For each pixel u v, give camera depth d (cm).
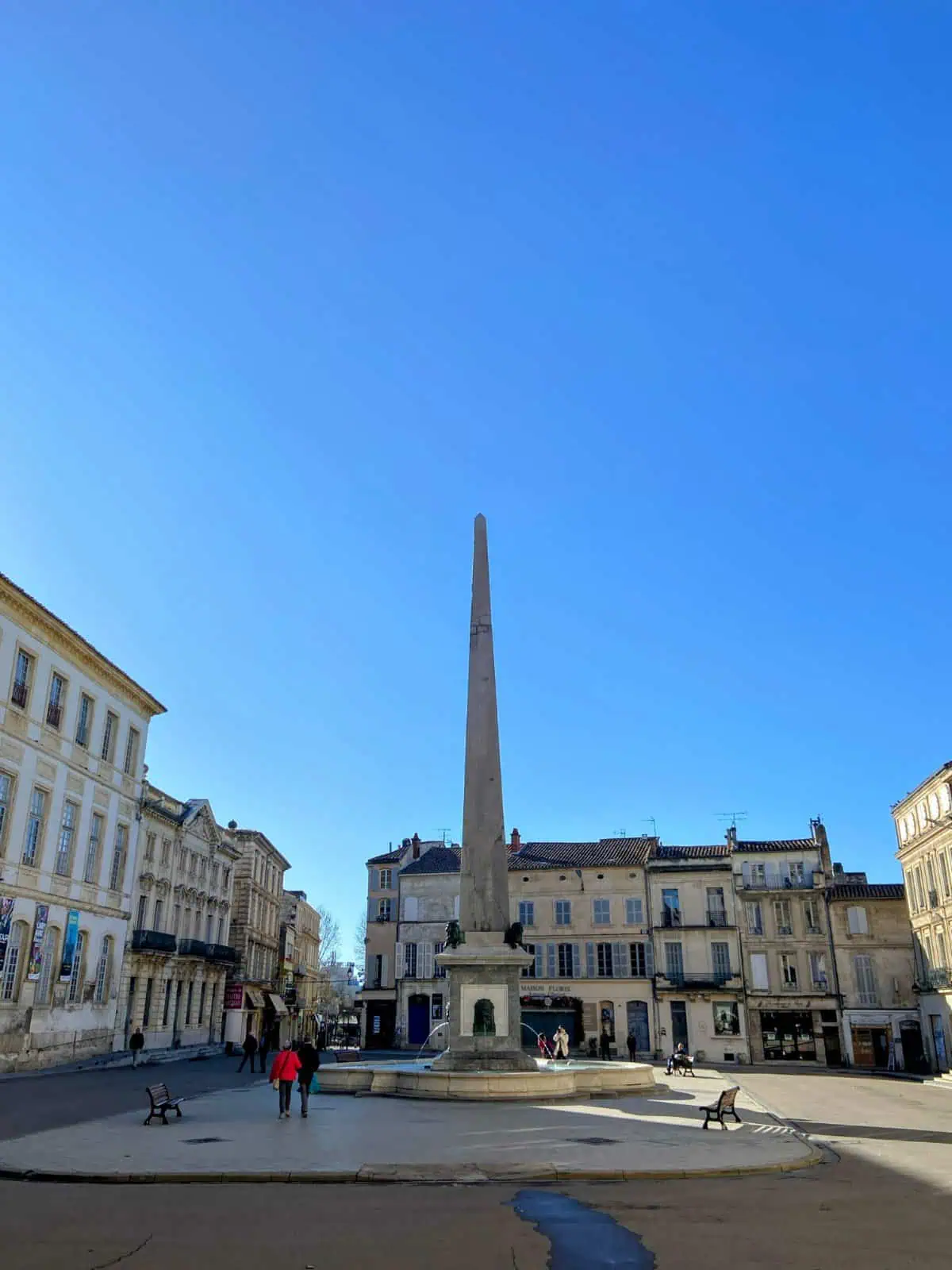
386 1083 2211
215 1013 5506
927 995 4912
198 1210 1009
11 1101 2161
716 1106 1738
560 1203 1070
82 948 3812
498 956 2284
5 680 3244
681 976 5569
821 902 5556
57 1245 844
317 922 10200
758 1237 912
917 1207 1073
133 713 4328
